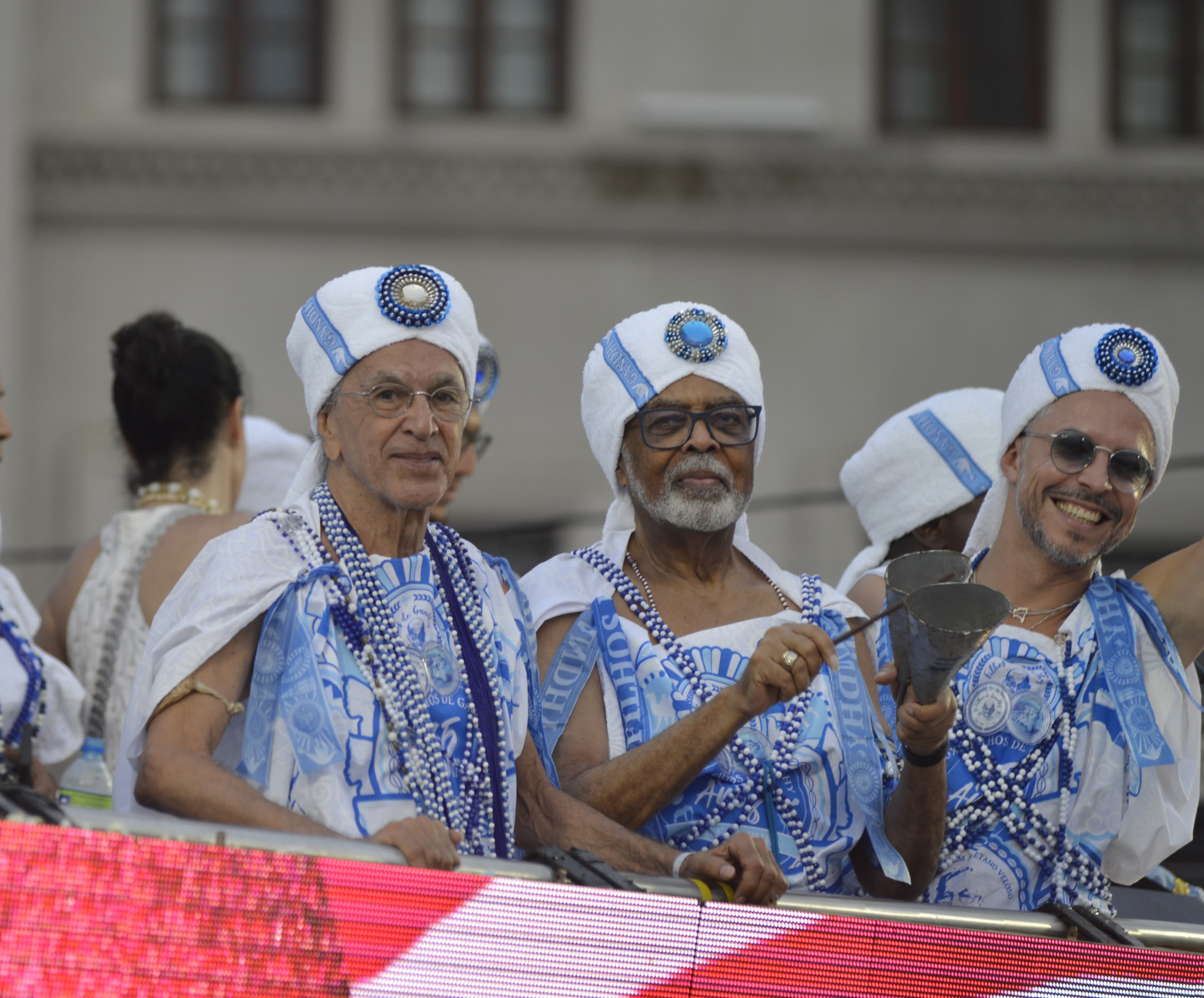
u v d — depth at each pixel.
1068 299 30.72
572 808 8.19
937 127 30.67
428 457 8.02
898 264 30.59
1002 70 30.72
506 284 30.17
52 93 29.66
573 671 9.02
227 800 7.06
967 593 7.21
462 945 6.74
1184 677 9.32
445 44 30.20
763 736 8.92
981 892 9.09
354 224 30.08
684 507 9.10
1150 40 30.77
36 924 6.23
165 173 29.70
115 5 29.75
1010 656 9.42
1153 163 30.67
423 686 7.95
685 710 8.86
